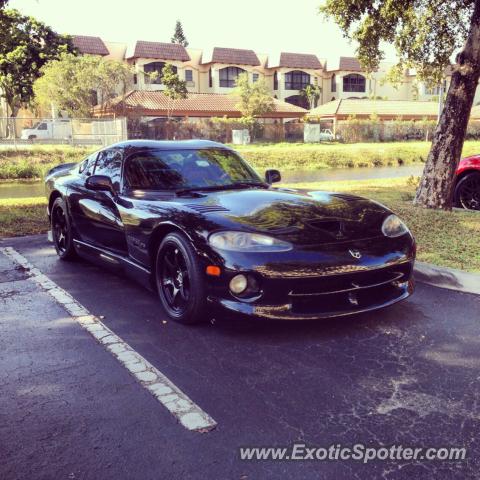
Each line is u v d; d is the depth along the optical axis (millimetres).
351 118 47656
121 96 43281
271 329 3551
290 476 2055
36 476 2053
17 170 20516
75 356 3182
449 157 7637
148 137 35875
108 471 2080
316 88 62562
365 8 9180
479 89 55312
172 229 3699
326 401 2613
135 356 3166
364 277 3398
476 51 7258
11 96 35875
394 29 9414
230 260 3229
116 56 57312
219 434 2330
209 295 3367
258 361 3074
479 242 5652
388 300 3605
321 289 3295
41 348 3305
